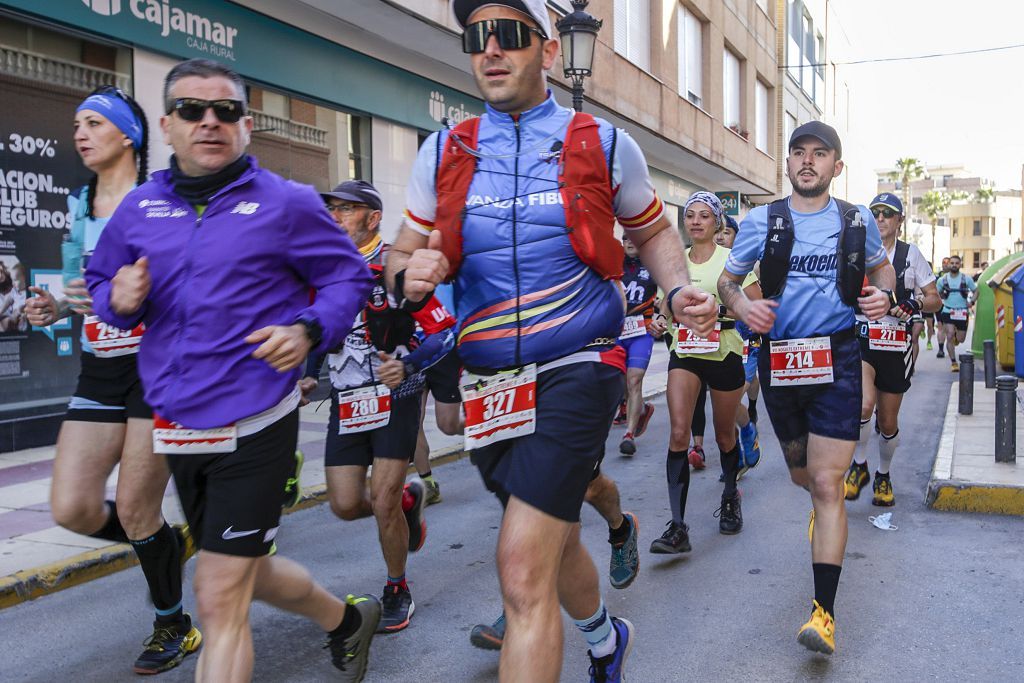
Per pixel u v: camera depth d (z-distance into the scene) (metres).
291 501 4.49
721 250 5.34
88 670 3.57
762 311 3.13
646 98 19.72
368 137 12.78
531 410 2.32
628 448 8.20
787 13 34.41
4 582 4.40
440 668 3.54
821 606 3.51
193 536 2.67
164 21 9.25
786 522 5.70
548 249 2.35
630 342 8.23
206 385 2.41
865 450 6.17
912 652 3.61
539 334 2.34
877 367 5.89
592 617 2.72
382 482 3.84
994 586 4.40
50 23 8.16
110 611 4.30
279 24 10.78
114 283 2.40
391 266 2.50
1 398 7.93
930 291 6.23
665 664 3.52
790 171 3.90
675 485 4.98
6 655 3.74
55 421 8.28
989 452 7.12
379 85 12.76
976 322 18.19
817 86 41.09
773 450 8.29
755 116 30.08
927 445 8.46
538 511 2.26
